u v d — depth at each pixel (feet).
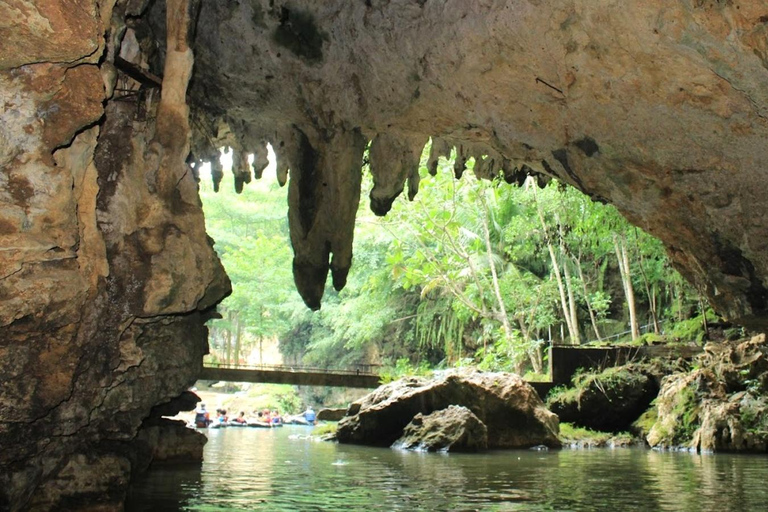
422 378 47.29
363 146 33.14
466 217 80.28
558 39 22.74
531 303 70.33
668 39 20.29
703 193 24.82
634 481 26.48
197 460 32.78
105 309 17.97
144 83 21.80
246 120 33.96
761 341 44.62
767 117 20.76
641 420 48.01
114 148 19.02
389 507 20.30
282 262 110.42
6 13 12.82
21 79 14.02
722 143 22.74
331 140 32.37
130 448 23.89
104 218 18.30
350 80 29.30
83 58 14.51
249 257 109.29
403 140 32.71
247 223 121.39
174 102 20.68
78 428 18.26
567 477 27.58
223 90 31.76
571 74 23.71
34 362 15.70
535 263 79.92
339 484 25.07
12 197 14.38
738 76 19.84
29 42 13.44
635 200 27.27
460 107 28.17
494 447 42.37
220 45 29.27
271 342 124.06
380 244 93.97
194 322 23.16
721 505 21.06
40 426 16.99
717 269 26.76
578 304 75.97
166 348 21.42
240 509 19.74
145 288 18.90
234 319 116.78
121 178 18.86
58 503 18.26
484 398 43.27
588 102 24.48
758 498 22.39
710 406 42.45
